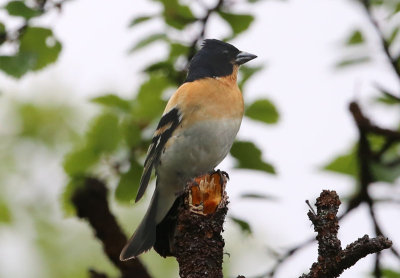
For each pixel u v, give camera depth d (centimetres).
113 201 1048
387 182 1062
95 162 1024
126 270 955
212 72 1137
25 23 981
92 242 1388
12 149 1420
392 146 1116
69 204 1006
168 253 893
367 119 1077
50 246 1373
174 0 1070
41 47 1017
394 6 1128
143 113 1041
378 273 1017
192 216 737
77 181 1002
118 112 1034
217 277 725
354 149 1103
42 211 1397
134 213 1355
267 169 1020
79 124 1427
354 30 1147
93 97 1040
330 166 1100
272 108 1080
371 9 1142
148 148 1018
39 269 1356
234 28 1086
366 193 1061
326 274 667
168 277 1321
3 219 1370
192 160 1068
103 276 948
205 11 1060
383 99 1216
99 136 1015
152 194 1180
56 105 1434
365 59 1116
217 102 1063
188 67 1111
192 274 723
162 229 895
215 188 768
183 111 1058
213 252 729
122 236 960
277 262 994
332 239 669
